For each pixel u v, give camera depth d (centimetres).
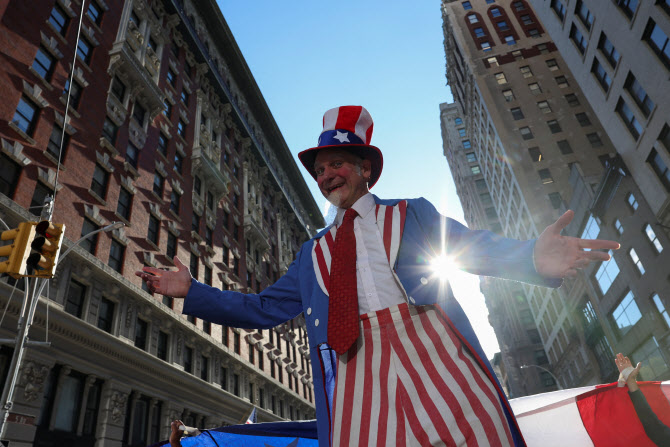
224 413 2680
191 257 2784
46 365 1578
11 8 1836
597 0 2786
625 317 3412
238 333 3123
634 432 344
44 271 936
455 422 151
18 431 1388
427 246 188
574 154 4834
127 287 2017
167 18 3359
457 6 6303
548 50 5631
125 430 1908
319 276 200
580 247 153
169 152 2847
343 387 171
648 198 2800
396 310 174
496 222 7400
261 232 4053
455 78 6931
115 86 2434
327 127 222
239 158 4275
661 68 2323
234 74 4644
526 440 366
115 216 2125
